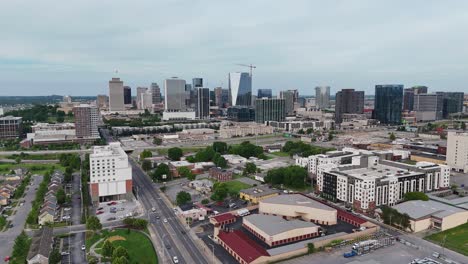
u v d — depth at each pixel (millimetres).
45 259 198375
